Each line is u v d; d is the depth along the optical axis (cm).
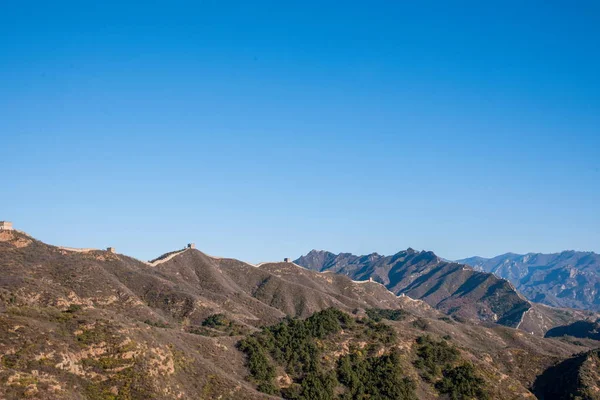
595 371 16125
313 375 12800
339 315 15300
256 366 12544
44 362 9306
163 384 10256
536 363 17450
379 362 13725
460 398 13475
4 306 11669
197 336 13038
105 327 10719
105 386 9688
